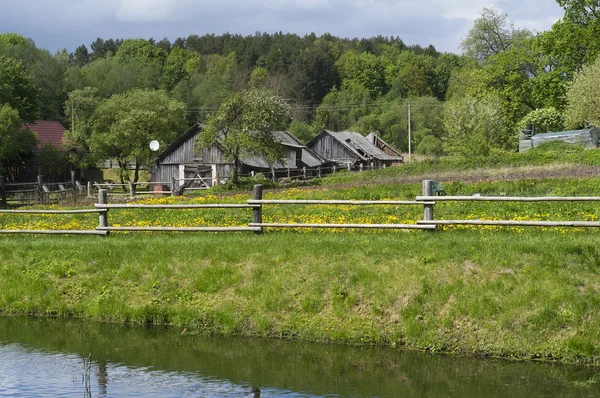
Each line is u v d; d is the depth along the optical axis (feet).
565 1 189.88
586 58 184.96
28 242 54.85
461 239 45.06
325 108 386.52
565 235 45.55
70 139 189.57
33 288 47.96
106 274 47.83
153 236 55.01
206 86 349.20
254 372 35.29
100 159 190.90
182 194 130.00
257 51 549.13
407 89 441.27
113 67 319.27
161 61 393.70
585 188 75.82
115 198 116.57
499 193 77.66
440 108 345.31
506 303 38.14
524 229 48.93
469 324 37.99
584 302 37.19
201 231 54.24
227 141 134.21
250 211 68.64
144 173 235.40
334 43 580.71
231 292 43.91
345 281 42.19
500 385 33.01
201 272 45.60
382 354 37.58
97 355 38.14
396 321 39.47
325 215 62.90
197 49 595.47
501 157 124.88
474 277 40.37
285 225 51.37
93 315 45.24
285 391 32.71
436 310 39.22
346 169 230.89
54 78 277.64
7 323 44.83
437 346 37.68
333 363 36.45
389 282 41.19
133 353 38.42
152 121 187.42
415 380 33.91
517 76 208.95
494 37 229.45
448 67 499.10
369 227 49.14
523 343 36.50
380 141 275.39
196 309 43.34
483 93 214.90
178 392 32.48
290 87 444.96
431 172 122.31
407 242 45.27
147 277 46.60
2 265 50.65
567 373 34.27
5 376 34.60
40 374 34.94
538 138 158.51
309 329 40.29
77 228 63.62
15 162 180.34
